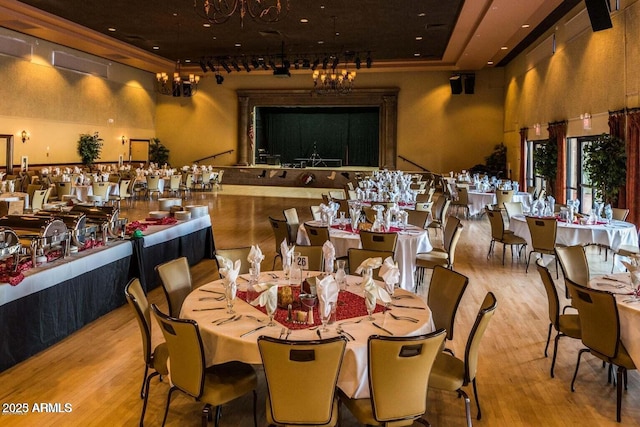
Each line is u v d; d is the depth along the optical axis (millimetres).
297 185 20406
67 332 4750
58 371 4023
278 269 7418
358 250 4812
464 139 19688
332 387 2561
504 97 19141
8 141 14461
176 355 2902
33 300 4281
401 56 18297
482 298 6207
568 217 7504
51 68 15938
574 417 3451
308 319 3139
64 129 16641
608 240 6895
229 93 21484
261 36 15008
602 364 4277
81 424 3279
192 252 7727
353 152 23828
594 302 3490
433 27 13680
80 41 15266
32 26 13523
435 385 3051
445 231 6809
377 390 2605
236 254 4770
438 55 18047
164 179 16422
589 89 10531
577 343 4734
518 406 3592
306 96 20781
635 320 3336
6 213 8156
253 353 2814
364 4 11453
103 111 18641
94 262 5164
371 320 3172
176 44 16531
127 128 20156
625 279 4184
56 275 4562
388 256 4730
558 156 12234
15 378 3889
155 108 22172
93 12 12781
